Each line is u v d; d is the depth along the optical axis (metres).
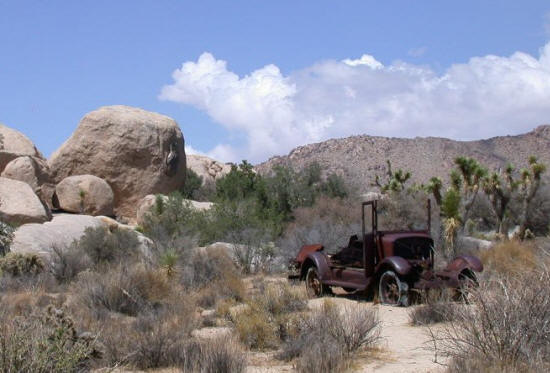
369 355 9.15
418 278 14.02
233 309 13.79
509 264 15.37
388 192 35.53
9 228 24.02
